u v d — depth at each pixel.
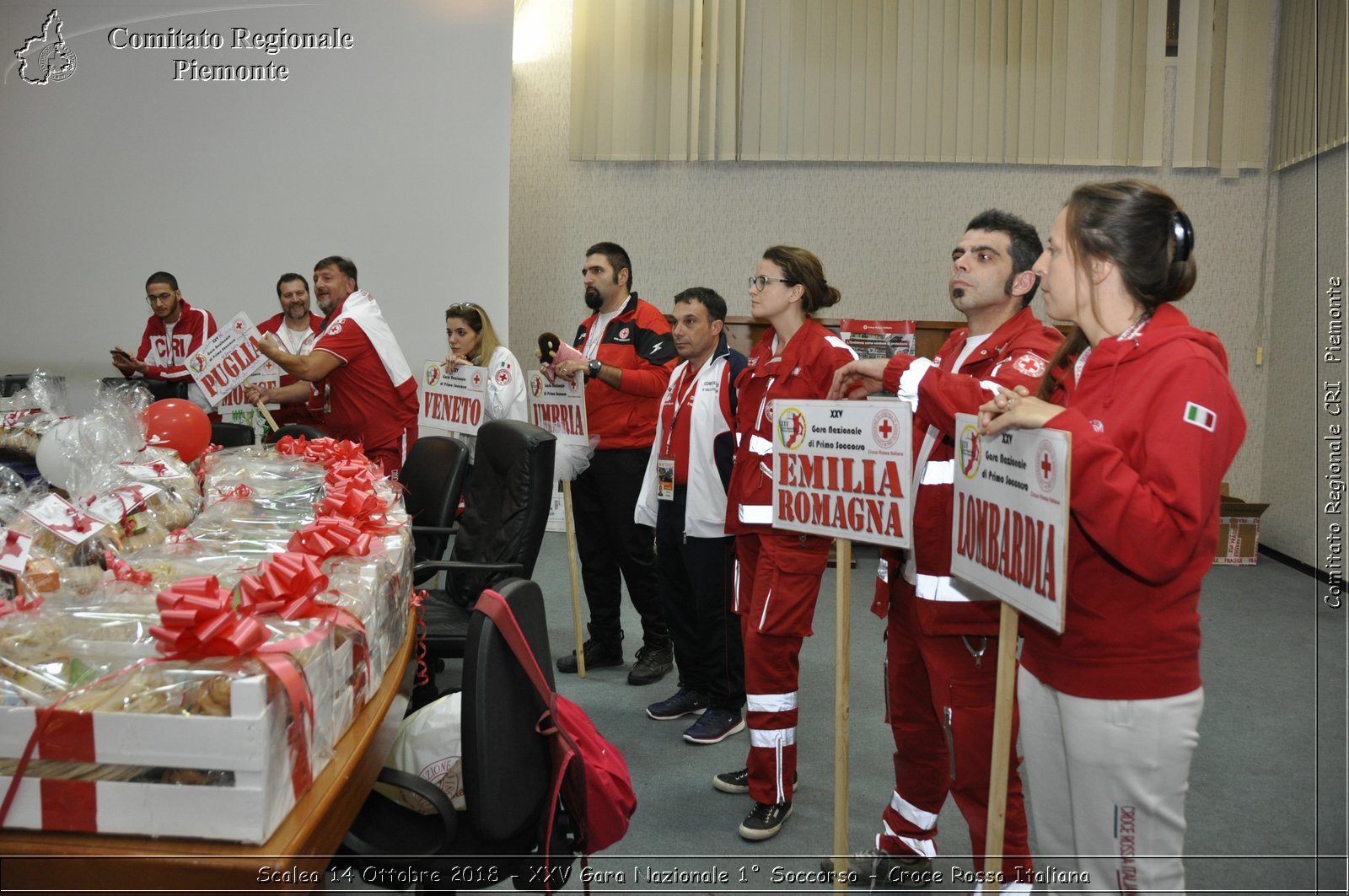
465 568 2.64
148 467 1.93
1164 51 6.24
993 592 1.47
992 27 6.25
